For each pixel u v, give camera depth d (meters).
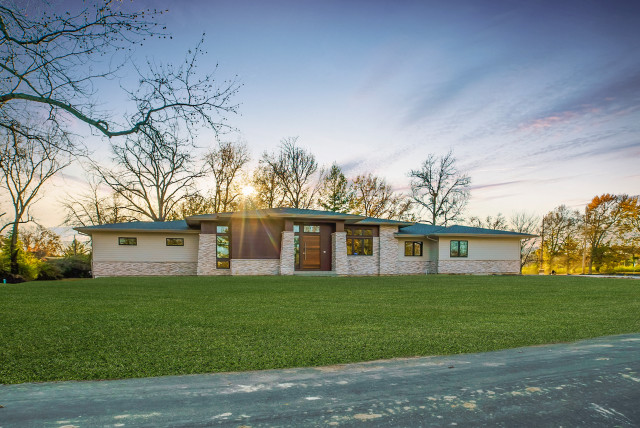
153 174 32.03
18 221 22.23
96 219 33.38
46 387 2.71
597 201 40.84
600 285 14.54
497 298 9.53
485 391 2.61
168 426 2.04
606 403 2.39
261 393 2.58
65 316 6.08
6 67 8.63
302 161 38.50
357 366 3.29
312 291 11.21
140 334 4.72
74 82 9.26
